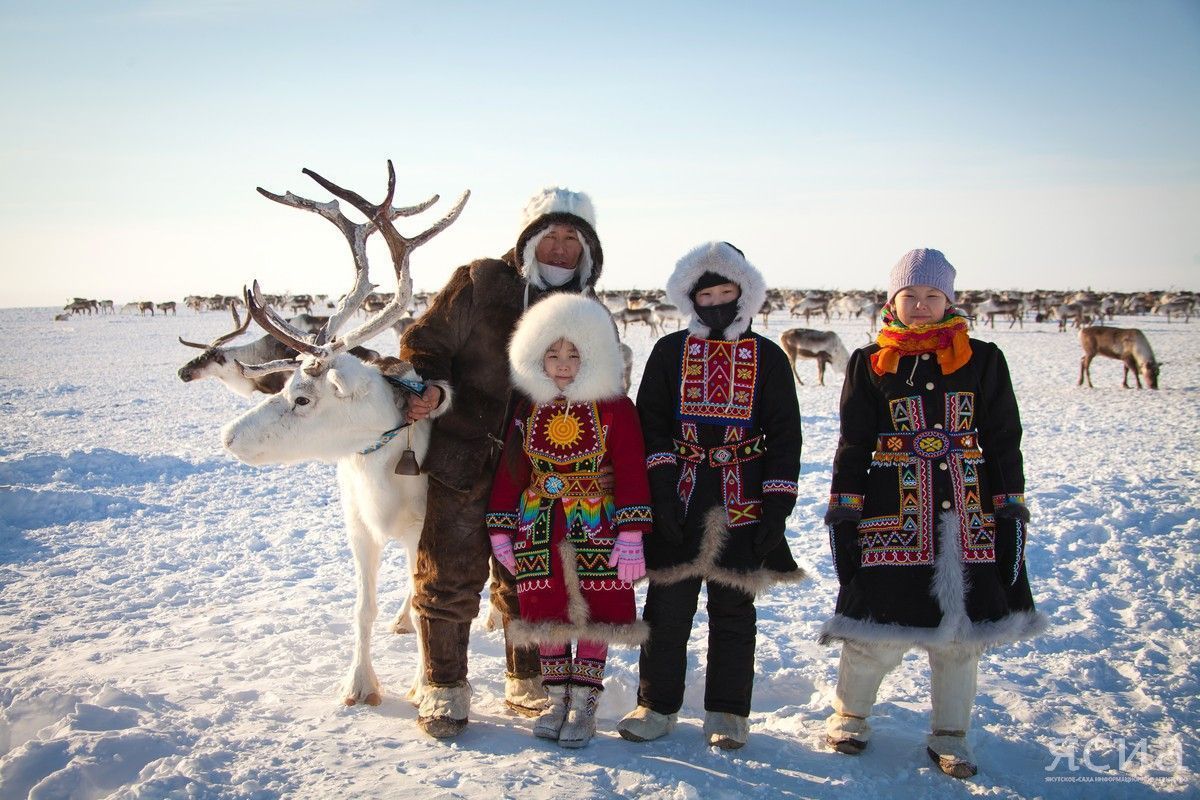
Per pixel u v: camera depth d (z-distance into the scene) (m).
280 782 2.66
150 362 26.59
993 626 2.79
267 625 4.48
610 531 3.09
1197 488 7.25
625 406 3.12
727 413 3.07
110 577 5.54
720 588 3.11
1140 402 15.05
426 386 3.30
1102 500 6.77
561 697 3.18
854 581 2.99
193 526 6.99
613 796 2.64
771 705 3.71
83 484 8.30
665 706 3.17
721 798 2.66
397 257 3.47
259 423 3.23
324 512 7.54
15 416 14.13
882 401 3.03
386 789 2.61
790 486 2.97
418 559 3.29
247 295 3.23
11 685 3.49
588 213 3.45
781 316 55.81
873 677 3.07
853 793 2.75
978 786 2.80
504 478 3.16
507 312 3.41
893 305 3.11
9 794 2.58
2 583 5.41
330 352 3.25
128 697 3.25
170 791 2.53
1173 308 51.81
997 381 2.93
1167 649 4.05
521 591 3.10
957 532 2.85
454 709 3.10
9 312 101.56
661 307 45.03
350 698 3.38
